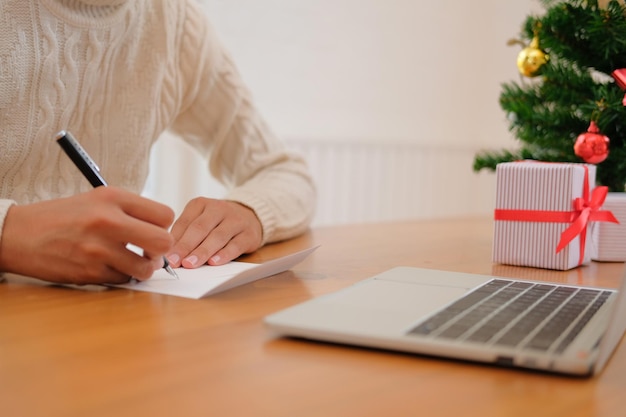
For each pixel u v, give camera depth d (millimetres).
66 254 669
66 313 586
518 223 948
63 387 413
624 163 1110
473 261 964
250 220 991
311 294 704
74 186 1090
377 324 522
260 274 740
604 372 480
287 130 2305
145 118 1160
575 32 1117
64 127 1039
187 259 815
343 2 2416
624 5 1046
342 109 2451
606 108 1044
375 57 2531
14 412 375
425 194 2729
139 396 403
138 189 1208
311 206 1244
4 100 942
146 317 582
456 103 2814
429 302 599
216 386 425
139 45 1139
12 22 917
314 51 2354
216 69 1293
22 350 481
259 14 2203
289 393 418
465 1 2791
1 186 1025
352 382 441
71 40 993
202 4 2047
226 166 1359
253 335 538
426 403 411
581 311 595
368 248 1053
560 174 928
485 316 556
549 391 438
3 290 668
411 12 2623
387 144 2572
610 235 1013
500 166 954
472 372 467
